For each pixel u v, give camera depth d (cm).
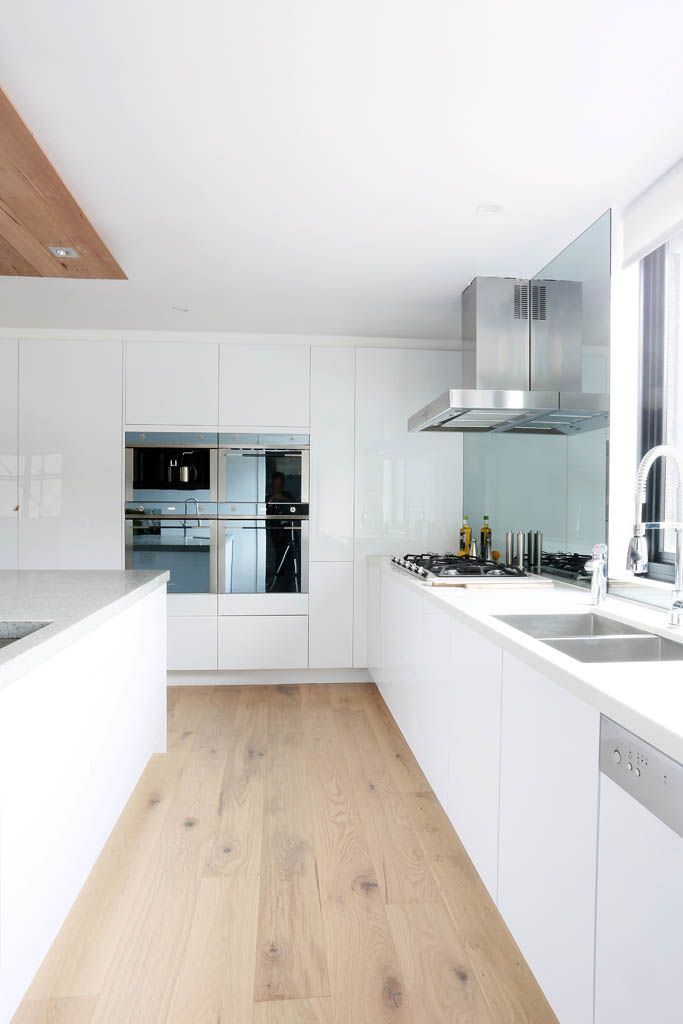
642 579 254
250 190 237
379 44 161
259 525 435
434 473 445
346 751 328
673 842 99
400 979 169
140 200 245
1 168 197
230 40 159
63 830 176
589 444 288
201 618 433
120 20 152
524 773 161
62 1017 155
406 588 318
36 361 425
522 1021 155
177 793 277
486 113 189
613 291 259
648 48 162
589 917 126
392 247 289
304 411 436
